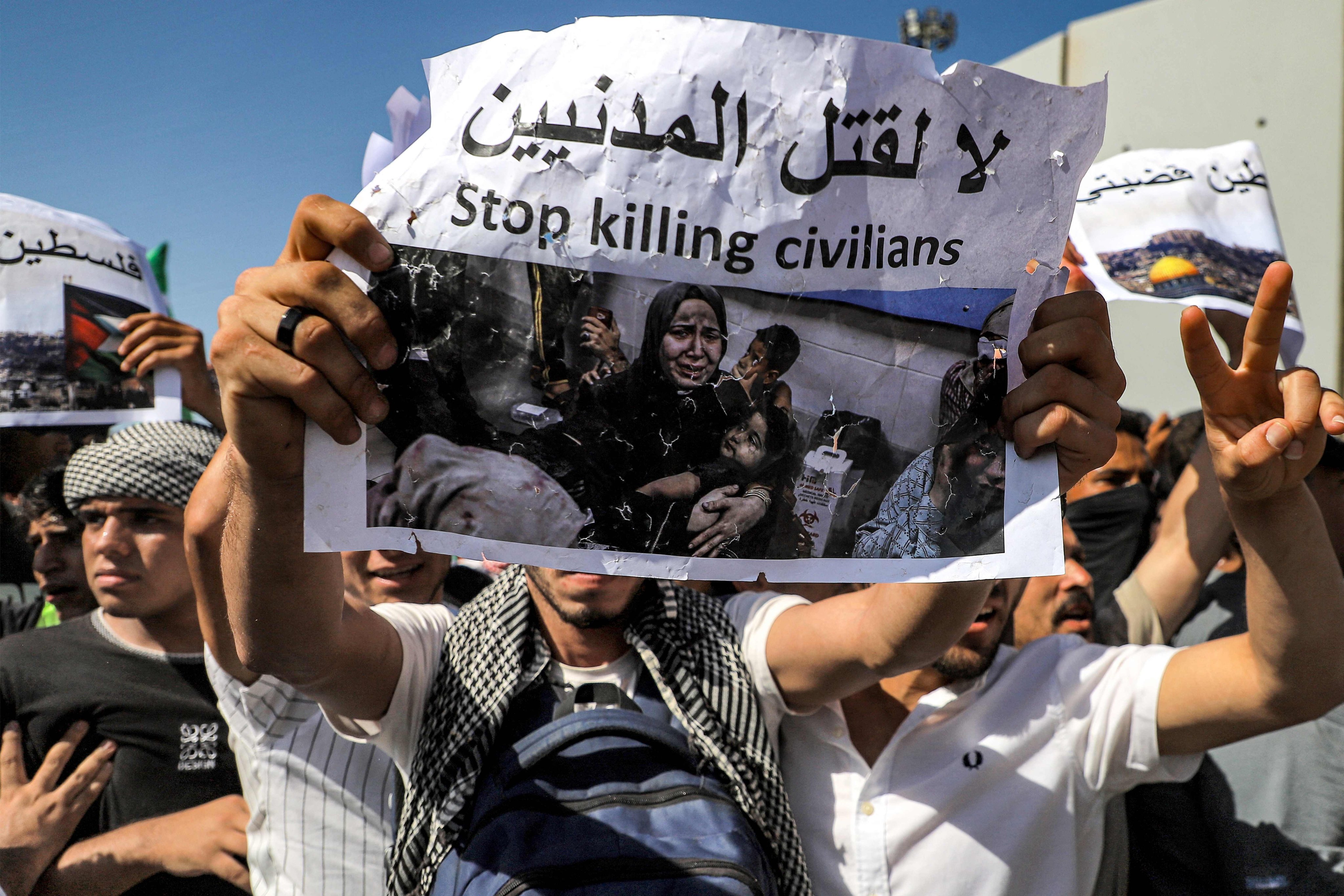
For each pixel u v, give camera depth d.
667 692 1.41
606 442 0.94
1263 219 1.82
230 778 1.88
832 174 0.93
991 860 1.50
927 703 1.58
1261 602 1.31
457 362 0.93
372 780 1.64
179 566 1.89
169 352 2.18
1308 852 1.64
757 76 0.92
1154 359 5.18
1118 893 1.66
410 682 1.42
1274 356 1.08
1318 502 2.10
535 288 0.93
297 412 0.95
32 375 2.09
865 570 0.97
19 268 2.10
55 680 1.89
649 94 0.91
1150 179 1.82
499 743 1.36
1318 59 4.31
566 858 1.20
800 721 1.61
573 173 0.92
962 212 0.96
